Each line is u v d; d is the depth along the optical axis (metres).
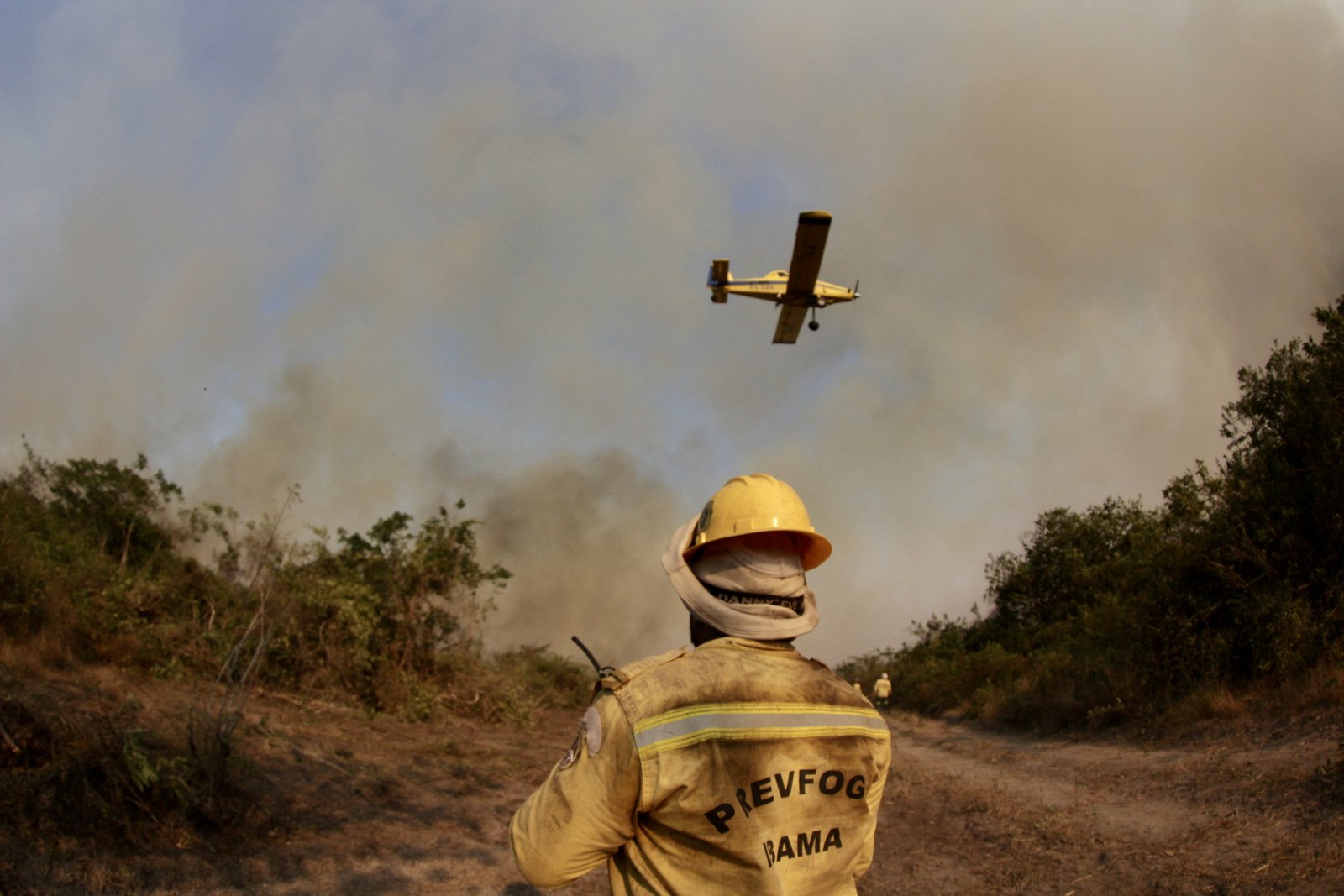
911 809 8.51
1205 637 11.90
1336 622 10.61
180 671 9.82
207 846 5.82
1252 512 11.98
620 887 1.88
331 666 11.53
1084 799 8.30
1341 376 11.62
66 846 5.27
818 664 2.07
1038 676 16.80
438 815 7.52
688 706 1.82
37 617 8.90
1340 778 6.80
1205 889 5.58
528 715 13.64
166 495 12.99
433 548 13.64
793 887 1.79
